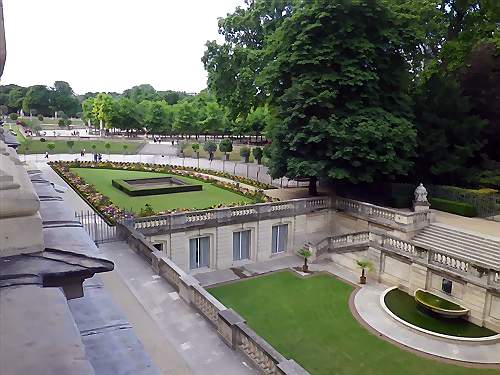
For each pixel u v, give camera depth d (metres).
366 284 25.72
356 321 20.89
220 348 13.57
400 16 31.45
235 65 43.97
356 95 32.22
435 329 20.17
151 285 17.94
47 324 2.13
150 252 20.11
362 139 29.84
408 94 38.00
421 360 17.39
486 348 18.48
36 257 2.82
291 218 31.03
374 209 29.89
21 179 3.20
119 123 101.25
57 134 102.06
